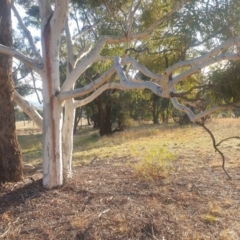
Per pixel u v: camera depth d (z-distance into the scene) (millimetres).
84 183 6961
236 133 15648
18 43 13297
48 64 6156
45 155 6480
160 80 4488
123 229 4941
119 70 5043
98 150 14555
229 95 4711
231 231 5074
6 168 7055
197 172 8523
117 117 28125
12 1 7426
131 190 6746
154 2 7492
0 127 7027
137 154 10883
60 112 6391
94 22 9305
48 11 6203
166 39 5180
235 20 4281
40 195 6164
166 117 35438
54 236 4793
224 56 4395
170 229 5020
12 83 7117
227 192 6863
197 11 4285
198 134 17078
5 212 5547
